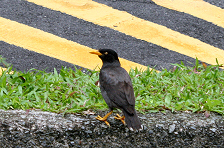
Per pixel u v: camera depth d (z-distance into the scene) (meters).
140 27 14.23
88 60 12.36
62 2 15.47
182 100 9.99
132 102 8.29
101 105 9.41
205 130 8.60
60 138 8.18
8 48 12.42
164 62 12.55
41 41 12.93
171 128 8.51
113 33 13.73
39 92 9.80
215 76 11.45
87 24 14.09
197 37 14.04
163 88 10.61
